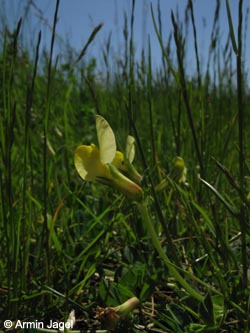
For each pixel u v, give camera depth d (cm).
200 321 10
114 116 23
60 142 24
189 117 12
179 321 10
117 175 10
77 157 10
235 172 19
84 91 36
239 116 9
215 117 19
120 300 11
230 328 10
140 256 13
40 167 20
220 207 16
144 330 11
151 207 16
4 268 12
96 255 13
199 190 15
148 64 13
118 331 10
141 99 25
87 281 13
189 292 10
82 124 32
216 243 11
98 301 11
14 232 10
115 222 15
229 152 21
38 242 13
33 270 12
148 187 12
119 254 14
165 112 25
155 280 12
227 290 10
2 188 11
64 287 12
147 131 25
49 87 11
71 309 11
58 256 12
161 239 15
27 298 10
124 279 12
